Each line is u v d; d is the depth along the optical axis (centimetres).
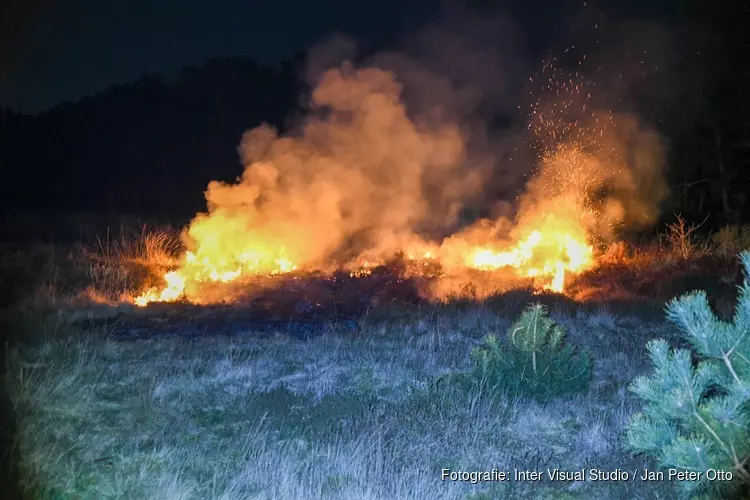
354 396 745
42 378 759
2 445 583
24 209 2592
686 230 2086
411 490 538
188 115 3247
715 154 2152
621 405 732
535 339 759
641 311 1190
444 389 765
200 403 728
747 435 442
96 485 538
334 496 528
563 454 621
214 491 534
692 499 450
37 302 1124
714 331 457
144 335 997
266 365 869
